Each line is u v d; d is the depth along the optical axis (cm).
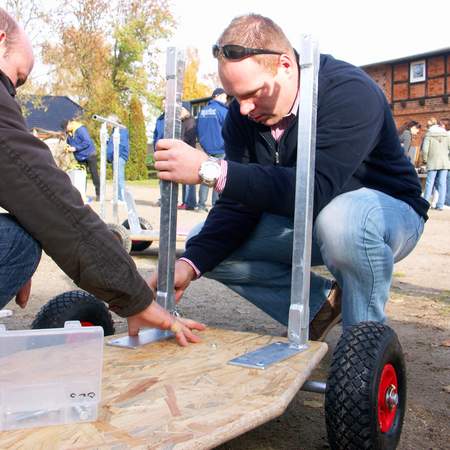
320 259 289
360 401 182
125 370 192
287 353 210
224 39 232
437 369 310
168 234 234
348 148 239
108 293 178
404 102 2619
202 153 224
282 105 245
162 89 3541
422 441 232
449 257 691
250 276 293
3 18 184
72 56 2986
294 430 240
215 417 155
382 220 247
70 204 166
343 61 260
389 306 448
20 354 149
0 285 169
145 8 3434
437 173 1341
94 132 3142
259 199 225
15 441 140
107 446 138
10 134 159
